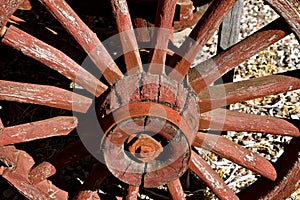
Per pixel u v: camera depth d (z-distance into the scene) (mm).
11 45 1675
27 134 1733
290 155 1824
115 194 2066
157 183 1709
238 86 1777
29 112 2291
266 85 1783
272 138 2311
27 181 1799
